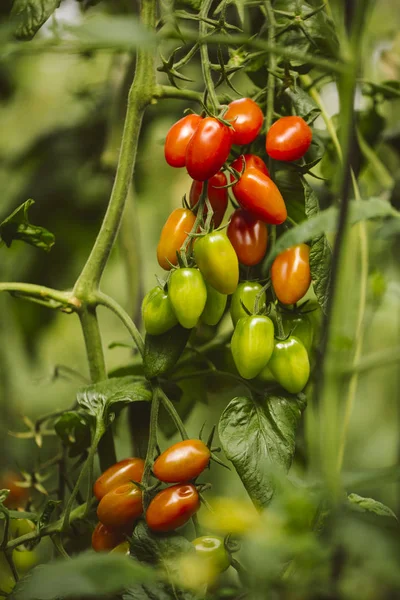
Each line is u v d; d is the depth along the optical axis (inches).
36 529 36.8
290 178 37.7
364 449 64.3
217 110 35.3
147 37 29.2
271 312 37.2
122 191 37.9
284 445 35.4
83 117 57.9
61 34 31.4
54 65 65.7
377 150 48.1
